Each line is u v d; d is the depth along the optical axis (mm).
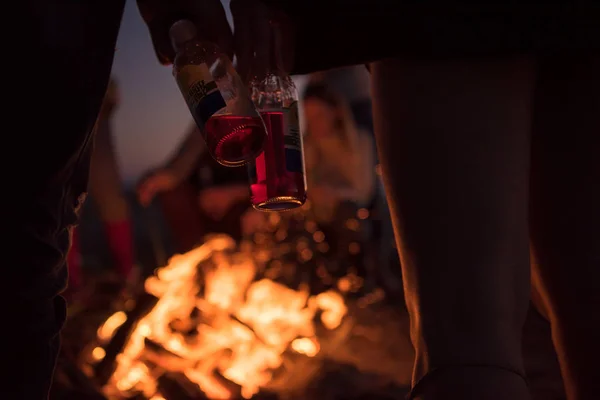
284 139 1147
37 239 1003
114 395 1761
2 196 981
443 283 979
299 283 2928
